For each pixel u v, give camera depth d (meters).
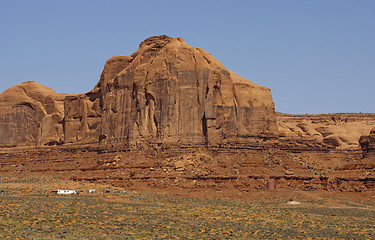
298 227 115.62
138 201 134.75
